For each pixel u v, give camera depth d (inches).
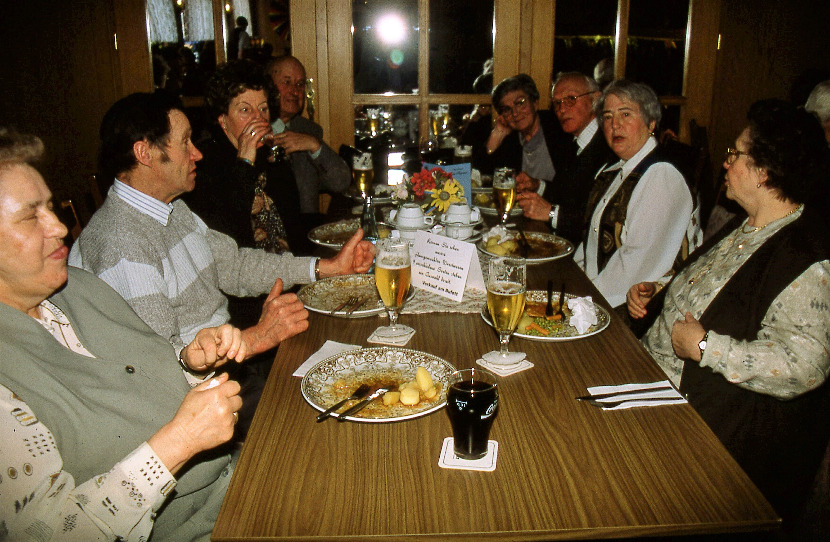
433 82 141.9
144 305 57.0
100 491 36.2
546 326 57.8
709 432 41.7
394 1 136.3
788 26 139.4
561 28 139.9
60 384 39.7
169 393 47.5
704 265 63.4
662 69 143.4
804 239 53.9
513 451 39.8
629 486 36.3
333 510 34.5
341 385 47.4
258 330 58.4
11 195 37.8
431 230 83.9
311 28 136.8
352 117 142.6
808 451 55.5
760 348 52.7
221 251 74.3
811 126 55.2
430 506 34.7
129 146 58.4
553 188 113.3
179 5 132.0
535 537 32.9
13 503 33.6
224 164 83.6
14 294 40.6
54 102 129.3
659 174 80.9
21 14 123.2
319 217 118.7
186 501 49.0
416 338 56.3
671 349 63.6
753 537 55.1
